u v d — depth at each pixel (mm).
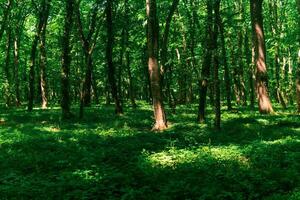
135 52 51031
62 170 14023
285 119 26516
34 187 11641
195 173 13078
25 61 59062
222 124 25250
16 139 20719
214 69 22828
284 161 14133
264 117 28156
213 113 33031
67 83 30703
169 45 44219
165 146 18188
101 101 65625
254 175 12297
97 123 27578
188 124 25547
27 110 38656
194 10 37594
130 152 17203
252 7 32781
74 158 15992
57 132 23125
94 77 55594
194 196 10789
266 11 49094
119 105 33875
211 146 17609
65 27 30703
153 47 24094
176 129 23375
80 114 30266
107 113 34438
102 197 10859
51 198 10828
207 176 12594
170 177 12727
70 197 10844
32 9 45500
